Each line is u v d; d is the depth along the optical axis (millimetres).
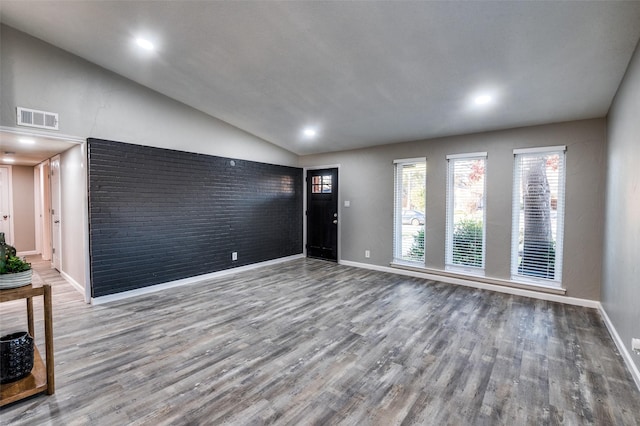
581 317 3307
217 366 2342
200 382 2135
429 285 4520
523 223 4082
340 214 6027
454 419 1779
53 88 3373
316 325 3105
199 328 3021
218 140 4977
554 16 2092
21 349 2018
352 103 3900
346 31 2549
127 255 3955
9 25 3070
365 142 5367
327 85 3531
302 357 2479
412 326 3082
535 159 3992
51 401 1918
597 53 2412
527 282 4031
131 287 3990
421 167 4988
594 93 3008
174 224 4434
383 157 5406
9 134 3178
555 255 3873
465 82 3082
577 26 2156
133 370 2279
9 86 3105
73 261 4250
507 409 1864
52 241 5375
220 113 4723
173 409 1858
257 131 5367
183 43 3053
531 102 3332
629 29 2121
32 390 1912
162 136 4277
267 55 3066
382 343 2721
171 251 4410
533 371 2277
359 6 2252
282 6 2375
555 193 3863
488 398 1969
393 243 5324
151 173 4168
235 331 2957
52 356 1983
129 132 3955
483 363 2391
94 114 3666
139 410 1846
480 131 4328
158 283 4262
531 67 2705
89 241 3662
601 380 2164
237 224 5320
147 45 3152
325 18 2432
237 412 1833
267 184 5852
